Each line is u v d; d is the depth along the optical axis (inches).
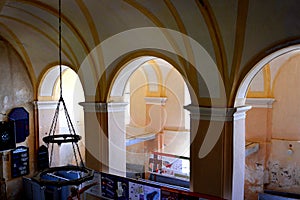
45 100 449.7
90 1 266.5
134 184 314.7
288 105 382.9
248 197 405.4
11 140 397.4
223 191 252.8
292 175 379.2
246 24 227.0
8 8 292.0
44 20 319.0
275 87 389.4
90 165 351.6
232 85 246.2
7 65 406.6
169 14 247.6
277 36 222.4
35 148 443.5
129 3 253.1
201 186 264.8
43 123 450.0
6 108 405.7
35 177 196.5
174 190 282.8
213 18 233.1
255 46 234.1
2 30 377.4
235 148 256.8
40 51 392.2
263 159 395.2
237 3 216.7
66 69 441.4
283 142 384.5
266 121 394.6
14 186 417.1
